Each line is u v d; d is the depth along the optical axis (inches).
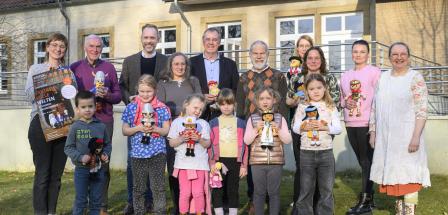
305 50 241.4
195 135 203.6
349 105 237.1
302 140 204.7
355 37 591.8
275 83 227.9
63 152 214.4
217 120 215.2
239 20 650.8
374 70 236.1
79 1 730.2
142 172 208.8
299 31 623.5
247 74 232.1
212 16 664.4
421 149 206.2
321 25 609.6
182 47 679.7
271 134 202.2
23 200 290.7
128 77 250.1
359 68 239.8
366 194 236.8
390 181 206.2
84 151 198.2
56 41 213.0
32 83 211.2
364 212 233.8
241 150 212.2
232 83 246.1
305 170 203.0
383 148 212.7
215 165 206.7
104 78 223.5
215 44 239.9
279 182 204.8
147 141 206.4
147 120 205.2
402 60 210.1
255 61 230.5
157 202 207.6
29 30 767.7
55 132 208.1
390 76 216.2
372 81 234.4
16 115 501.4
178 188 225.3
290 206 254.1
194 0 646.5
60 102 210.2
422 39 538.0
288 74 235.5
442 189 307.4
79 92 202.7
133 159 208.7
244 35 644.7
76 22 741.9
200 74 241.6
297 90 222.2
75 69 229.8
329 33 606.2
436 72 481.1
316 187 216.4
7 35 768.9
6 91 628.1
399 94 208.5
